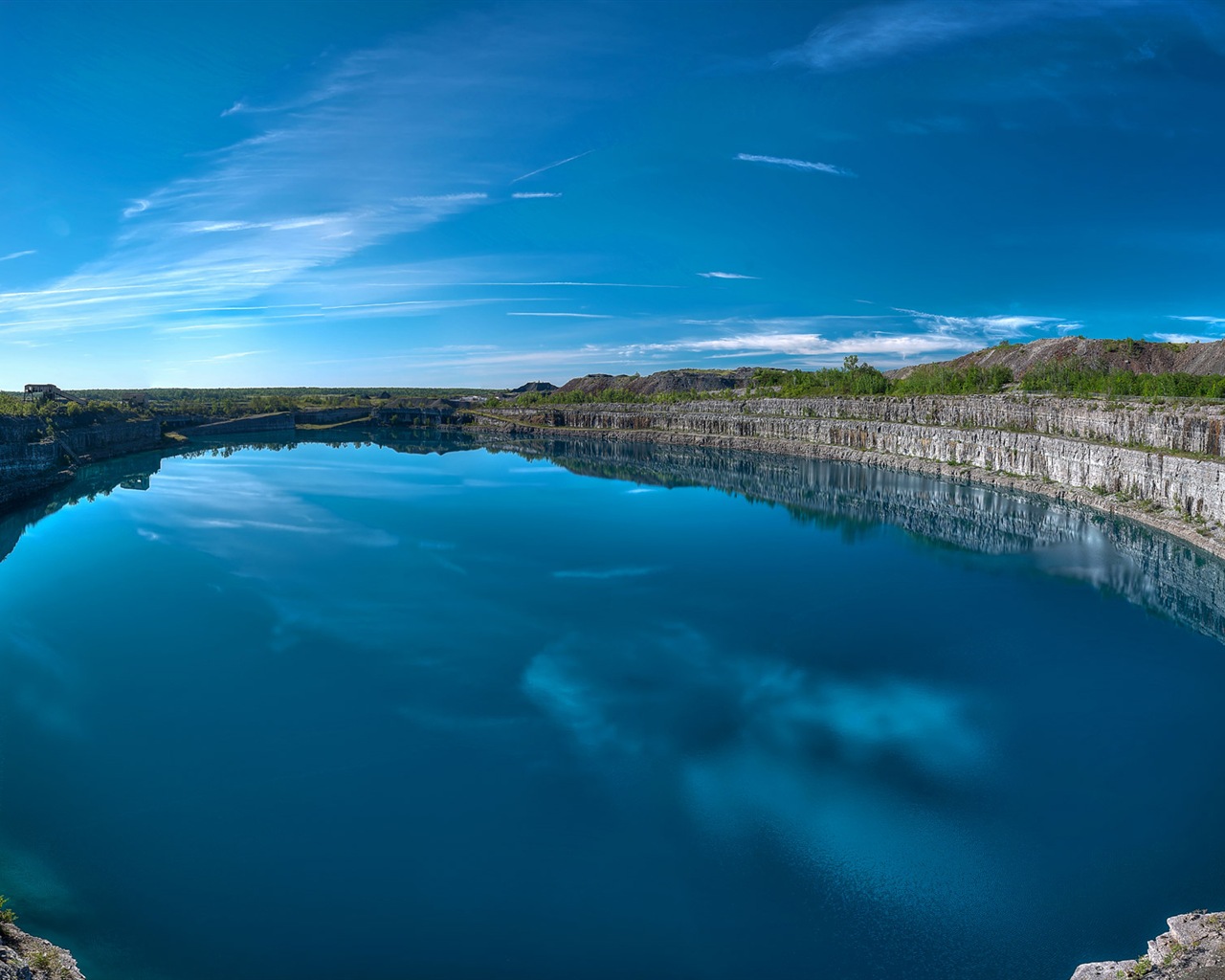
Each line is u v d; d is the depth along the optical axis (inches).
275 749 1547.7
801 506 4050.2
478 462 6225.4
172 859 1207.6
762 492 4530.0
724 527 3577.8
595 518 3801.7
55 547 3132.4
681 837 1268.5
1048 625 2206.0
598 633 2192.4
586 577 2751.0
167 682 1852.9
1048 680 1844.2
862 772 1466.5
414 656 2022.6
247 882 1158.3
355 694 1796.3
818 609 2390.5
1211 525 2839.6
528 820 1316.4
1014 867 1184.8
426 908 1111.0
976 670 1915.6
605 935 1063.6
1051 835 1258.0
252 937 1052.5
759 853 1229.1
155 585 2623.0
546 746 1565.0
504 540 3314.5
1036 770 1451.8
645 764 1497.3
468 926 1077.1
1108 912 1085.8
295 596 2506.2
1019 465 4266.7
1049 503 3752.5
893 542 3230.8
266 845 1246.9
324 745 1567.4
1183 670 1884.8
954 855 1216.2
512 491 4623.5
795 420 6737.2
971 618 2274.9
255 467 5821.9
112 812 1330.0
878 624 2245.3
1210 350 6259.8
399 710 1716.3
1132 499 3368.6
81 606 2401.6
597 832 1289.4
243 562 2918.3
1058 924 1068.5
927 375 6988.2
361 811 1342.3
